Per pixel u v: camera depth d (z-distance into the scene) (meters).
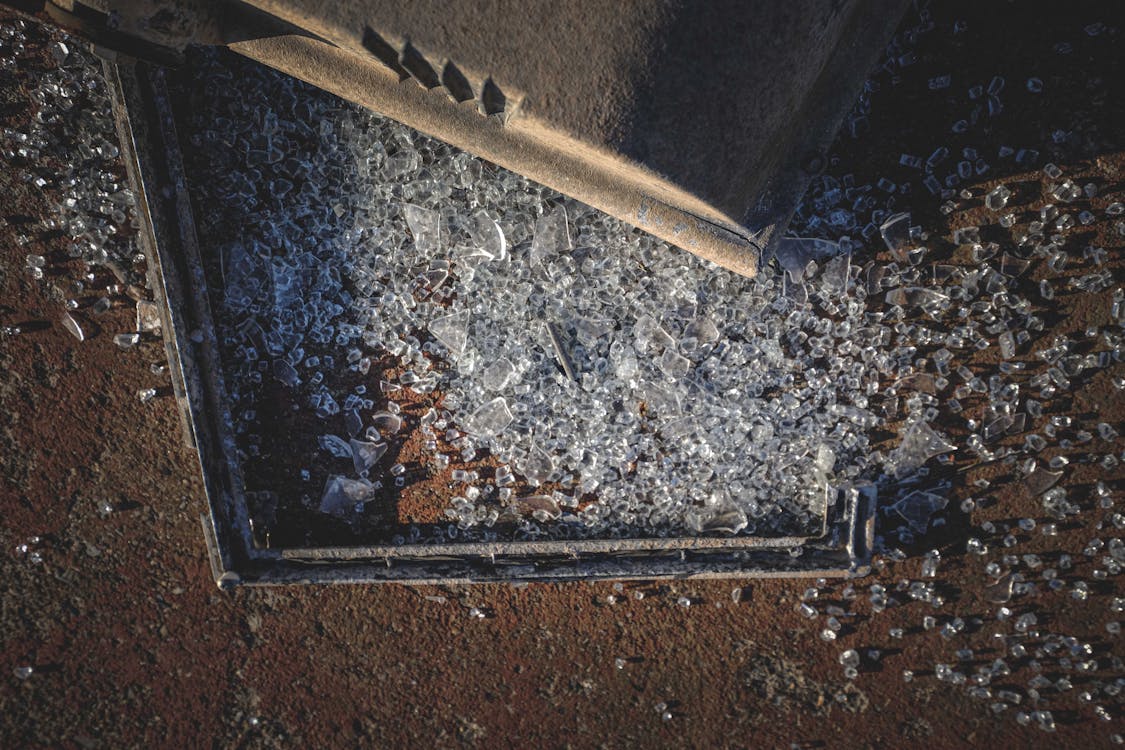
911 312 2.13
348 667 2.29
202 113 2.06
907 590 2.21
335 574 2.05
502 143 1.65
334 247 2.12
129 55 1.55
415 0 1.20
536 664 2.27
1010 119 2.04
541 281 2.11
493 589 2.25
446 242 2.10
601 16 1.19
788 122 1.49
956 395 2.14
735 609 2.23
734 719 2.25
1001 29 2.00
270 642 2.30
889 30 1.63
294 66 1.60
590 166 1.63
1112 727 2.21
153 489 2.27
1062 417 2.12
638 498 2.18
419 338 2.17
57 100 2.09
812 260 2.07
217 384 2.01
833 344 2.12
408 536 2.24
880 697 2.24
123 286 2.19
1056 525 2.18
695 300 2.08
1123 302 2.09
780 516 2.18
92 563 2.30
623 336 2.13
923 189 2.08
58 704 2.31
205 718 2.30
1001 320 2.11
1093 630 2.20
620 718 2.27
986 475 2.18
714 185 1.38
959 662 2.22
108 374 2.22
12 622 2.30
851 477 2.15
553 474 2.19
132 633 2.30
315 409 2.20
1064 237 2.09
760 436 2.13
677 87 1.25
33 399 2.24
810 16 1.29
